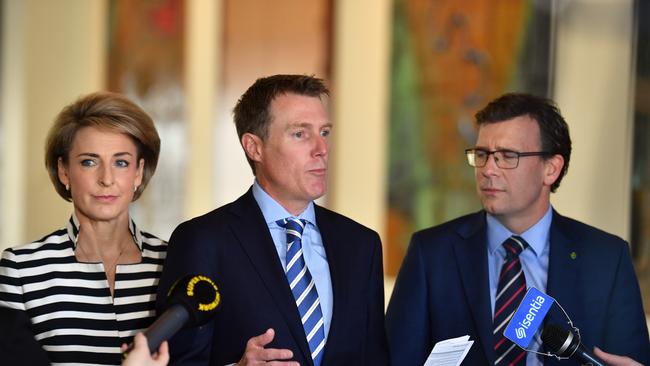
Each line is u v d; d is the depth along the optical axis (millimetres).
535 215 8531
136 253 7684
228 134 16562
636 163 12172
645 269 12055
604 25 12523
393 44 14523
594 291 8367
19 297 7133
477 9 13680
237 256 7281
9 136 19250
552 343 7168
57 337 7121
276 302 7168
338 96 15109
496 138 8344
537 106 8461
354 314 7355
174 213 17219
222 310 7188
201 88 16875
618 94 12383
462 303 8523
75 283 7285
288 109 7281
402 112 14445
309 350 7090
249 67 16297
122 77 18109
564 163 8672
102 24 18469
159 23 17578
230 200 16500
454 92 13906
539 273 8516
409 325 8641
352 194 14930
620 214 12312
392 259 14547
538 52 13086
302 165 7254
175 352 7000
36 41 19078
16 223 19125
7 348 5148
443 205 14016
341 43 15094
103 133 7293
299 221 7527
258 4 16172
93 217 7324
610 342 8250
